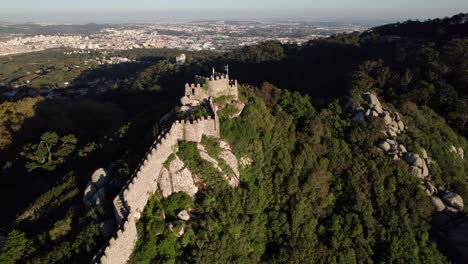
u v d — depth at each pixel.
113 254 34.75
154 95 119.12
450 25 123.31
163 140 43.53
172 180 43.88
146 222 39.78
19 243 40.91
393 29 146.25
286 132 55.47
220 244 40.59
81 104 94.12
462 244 51.41
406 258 48.25
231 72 129.12
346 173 54.19
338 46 130.75
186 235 39.91
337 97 72.88
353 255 47.31
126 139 55.34
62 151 61.97
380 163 56.12
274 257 44.66
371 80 85.06
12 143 76.31
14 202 59.44
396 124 64.31
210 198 44.12
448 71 86.69
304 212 48.66
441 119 73.94
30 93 159.62
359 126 60.47
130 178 41.12
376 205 52.41
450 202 55.47
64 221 41.25
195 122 46.16
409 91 81.12
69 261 37.19
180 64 160.88
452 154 64.94
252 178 49.59
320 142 56.50
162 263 37.47
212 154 46.84
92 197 43.19
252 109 53.00
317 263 45.56
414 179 55.88
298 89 100.75
